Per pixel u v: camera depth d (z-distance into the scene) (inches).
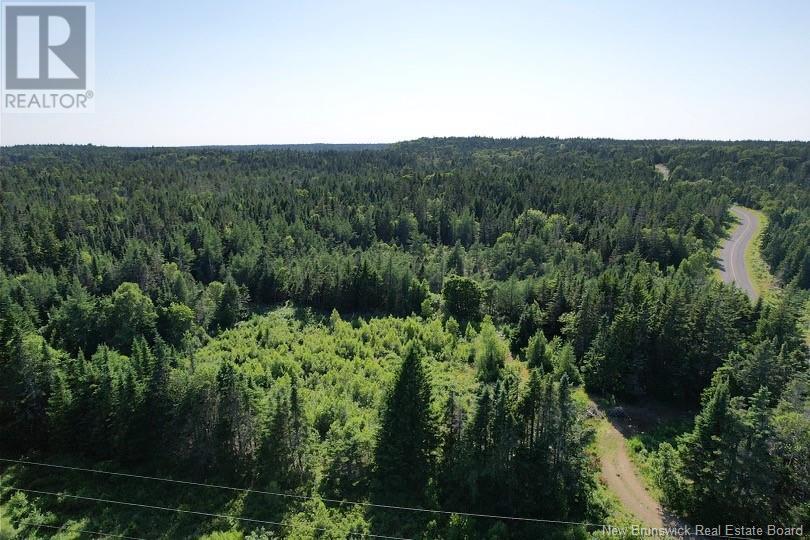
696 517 1937.7
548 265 4872.0
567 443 2018.9
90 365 2436.0
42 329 3535.9
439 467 2127.2
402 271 4448.8
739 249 5871.1
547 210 6835.6
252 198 7564.0
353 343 3560.5
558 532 1859.0
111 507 1987.0
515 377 2482.8
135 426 2212.1
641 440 2458.2
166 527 1887.3
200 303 4160.9
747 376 2493.8
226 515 1931.6
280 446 2122.3
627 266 4621.1
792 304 3051.2
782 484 1836.9
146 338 3668.8
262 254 5027.1
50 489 2068.2
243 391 2206.0
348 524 1886.1
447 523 1908.2
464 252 5506.9
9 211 6033.5
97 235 5777.6
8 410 2353.6
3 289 3752.5
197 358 3302.2
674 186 7711.6
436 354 3516.2
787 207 6988.2
